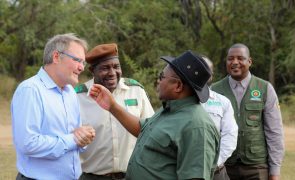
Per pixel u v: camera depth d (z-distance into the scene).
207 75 3.37
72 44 3.61
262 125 5.29
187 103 3.38
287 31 23.91
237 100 5.25
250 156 5.20
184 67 3.35
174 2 25.75
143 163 3.38
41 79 3.61
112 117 4.41
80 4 22.80
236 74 5.23
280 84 24.86
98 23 22.70
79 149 3.75
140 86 4.64
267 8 24.20
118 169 4.40
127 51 24.89
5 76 22.98
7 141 13.37
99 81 4.42
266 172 5.28
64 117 3.62
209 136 3.25
